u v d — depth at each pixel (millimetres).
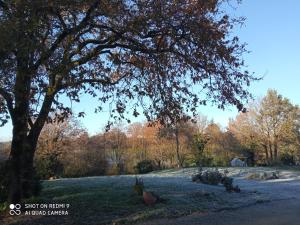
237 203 16609
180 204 15383
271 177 34531
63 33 12602
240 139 71562
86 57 13586
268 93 72500
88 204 14734
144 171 57375
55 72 12258
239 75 14195
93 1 12156
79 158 51938
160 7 12930
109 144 62938
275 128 72000
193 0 13172
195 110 14867
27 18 11023
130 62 14695
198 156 48188
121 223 12633
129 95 14844
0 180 14789
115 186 19297
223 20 13852
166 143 67000
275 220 13367
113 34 13828
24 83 12148
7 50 10734
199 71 13992
